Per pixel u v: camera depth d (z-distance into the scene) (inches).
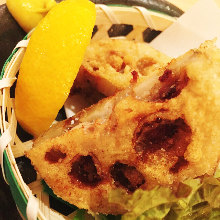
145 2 6.4
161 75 4.3
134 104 4.0
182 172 4.3
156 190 4.4
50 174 4.2
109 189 4.3
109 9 5.4
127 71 5.2
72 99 5.5
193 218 4.8
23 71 4.5
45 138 4.4
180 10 6.6
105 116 4.3
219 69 4.0
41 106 4.6
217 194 4.7
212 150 4.1
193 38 6.0
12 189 4.4
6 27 5.6
